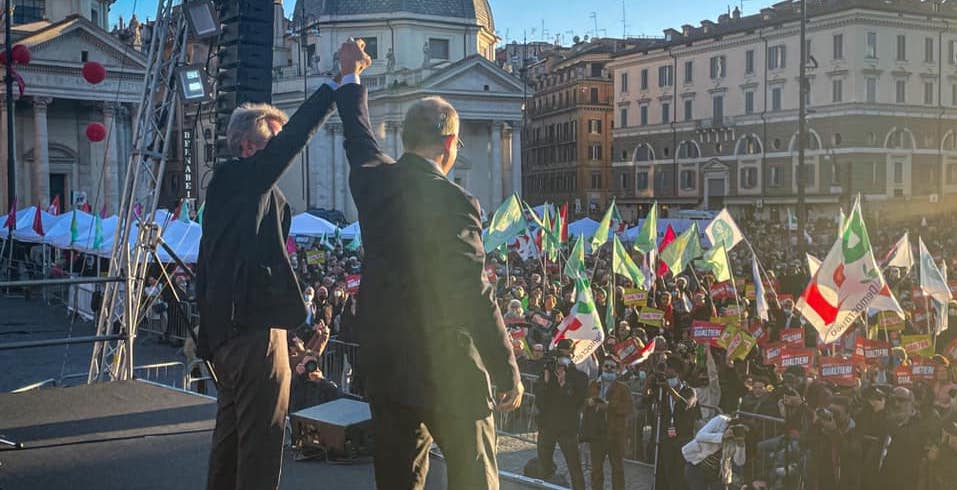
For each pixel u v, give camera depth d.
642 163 92.75
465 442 3.41
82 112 64.06
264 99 11.44
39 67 58.59
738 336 15.72
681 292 23.47
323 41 77.94
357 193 3.63
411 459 3.54
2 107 60.38
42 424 6.96
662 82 90.00
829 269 14.77
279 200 4.48
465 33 79.62
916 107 77.25
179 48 15.94
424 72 73.44
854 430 11.83
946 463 11.24
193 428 6.89
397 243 3.45
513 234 24.22
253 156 4.29
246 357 4.29
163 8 15.93
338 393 14.61
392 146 74.06
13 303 35.06
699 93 86.06
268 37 11.38
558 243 26.67
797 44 77.19
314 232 37.16
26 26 62.97
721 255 20.58
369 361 3.50
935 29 77.81
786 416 12.45
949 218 76.31
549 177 108.56
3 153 60.75
